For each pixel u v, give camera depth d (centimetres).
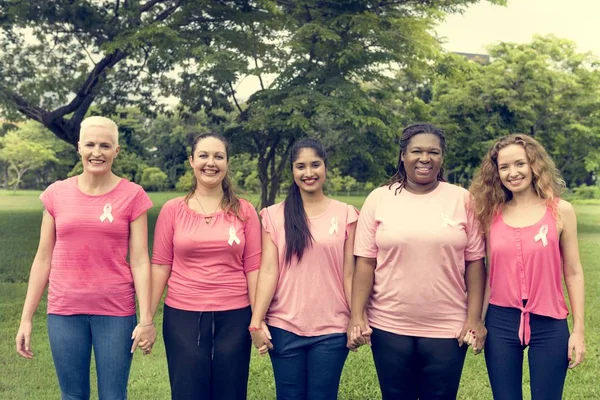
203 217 339
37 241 1438
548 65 1922
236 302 336
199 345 328
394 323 329
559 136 2038
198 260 334
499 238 321
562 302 313
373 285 343
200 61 1291
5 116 1458
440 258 320
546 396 311
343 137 1548
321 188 353
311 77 1435
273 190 1602
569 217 318
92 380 484
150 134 4419
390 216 330
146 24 1369
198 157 340
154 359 543
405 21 1472
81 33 1484
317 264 339
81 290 322
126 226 331
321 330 340
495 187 331
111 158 330
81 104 1539
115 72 1582
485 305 333
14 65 1516
